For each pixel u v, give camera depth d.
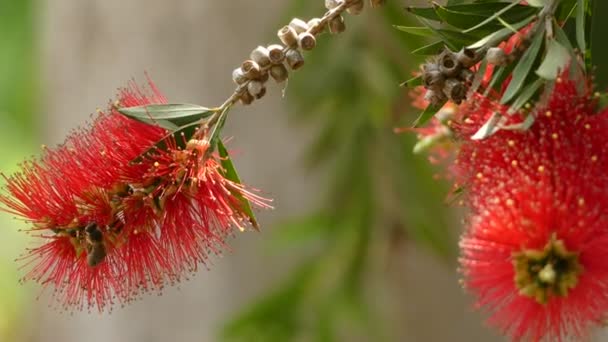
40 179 1.32
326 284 1.86
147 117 1.30
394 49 1.77
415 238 1.81
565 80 1.28
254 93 1.30
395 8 1.69
